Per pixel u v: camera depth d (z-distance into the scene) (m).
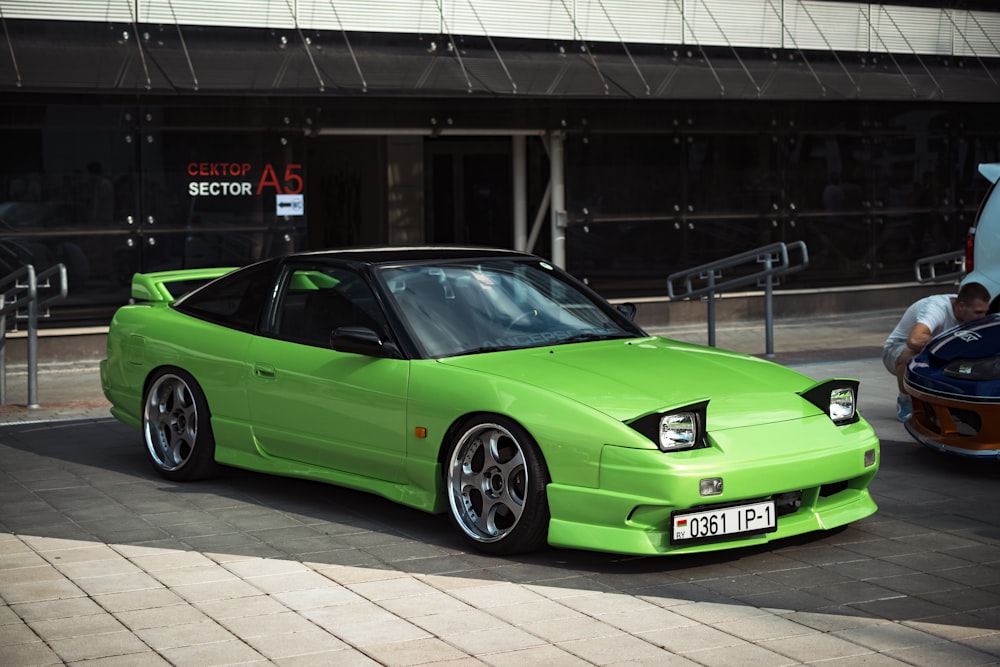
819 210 17.00
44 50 12.73
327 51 13.98
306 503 6.74
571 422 5.43
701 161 16.23
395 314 6.31
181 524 6.32
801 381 6.12
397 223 17.31
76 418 9.71
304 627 4.72
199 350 7.12
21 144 12.85
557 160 15.53
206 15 13.63
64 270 10.44
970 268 10.68
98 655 4.43
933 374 7.41
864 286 17.33
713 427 5.50
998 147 18.19
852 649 4.43
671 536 5.30
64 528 6.26
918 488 7.01
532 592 5.13
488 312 6.50
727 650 4.43
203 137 13.66
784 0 16.59
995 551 5.73
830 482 5.67
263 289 7.05
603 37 15.59
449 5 14.77
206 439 7.12
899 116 17.42
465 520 5.81
